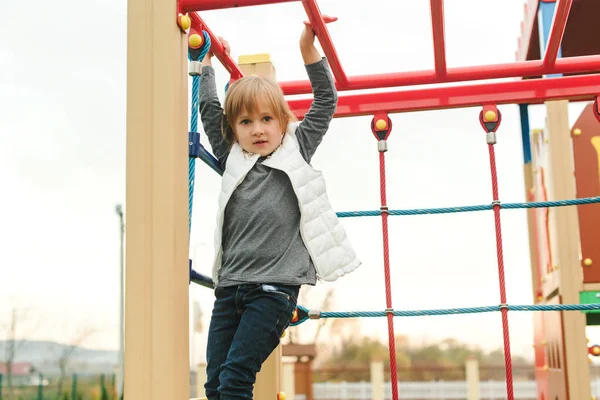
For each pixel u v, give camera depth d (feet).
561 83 9.66
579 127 14.66
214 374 6.99
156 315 6.10
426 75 9.72
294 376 45.85
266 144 7.29
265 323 6.63
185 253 6.44
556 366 15.89
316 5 7.10
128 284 6.18
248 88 7.25
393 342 9.18
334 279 7.13
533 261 19.16
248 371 6.51
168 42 6.51
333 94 7.74
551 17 14.79
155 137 6.39
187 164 6.63
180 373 6.14
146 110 6.43
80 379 62.85
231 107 7.32
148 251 6.22
